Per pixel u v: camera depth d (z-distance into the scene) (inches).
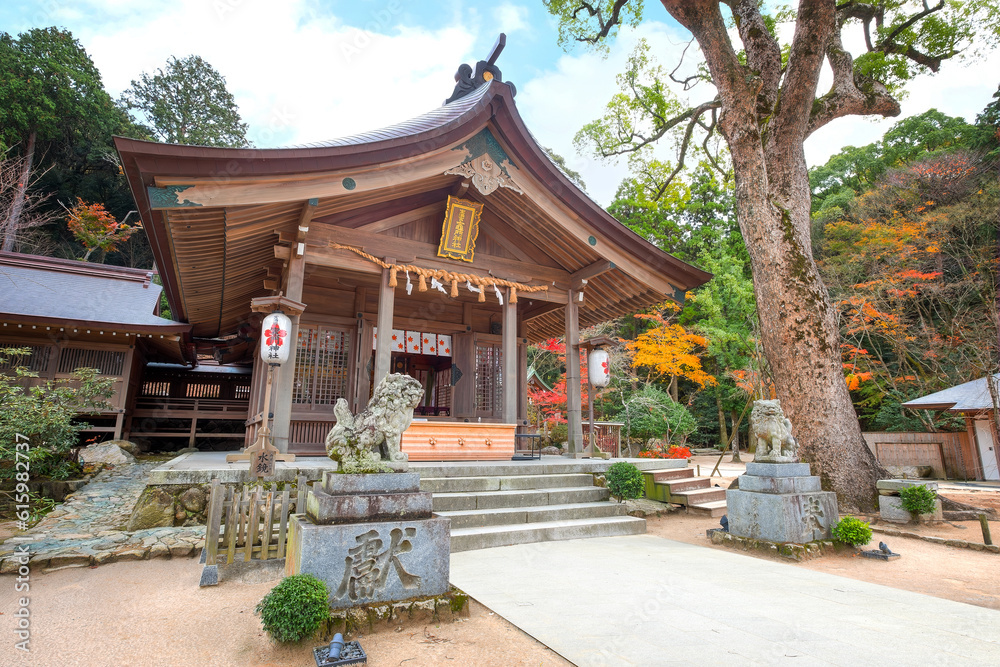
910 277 754.2
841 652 118.2
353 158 298.4
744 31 431.2
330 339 401.1
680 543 245.9
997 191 767.7
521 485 291.3
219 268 346.6
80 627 135.2
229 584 169.9
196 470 236.2
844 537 227.6
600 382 394.3
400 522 140.9
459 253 370.0
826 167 1239.5
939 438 669.3
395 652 117.6
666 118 626.2
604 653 116.5
